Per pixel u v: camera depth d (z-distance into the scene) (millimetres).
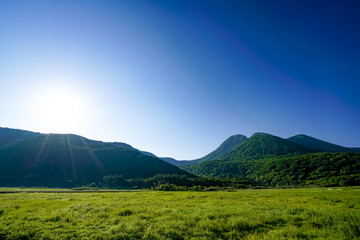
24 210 17031
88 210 17047
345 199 25375
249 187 111250
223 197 29047
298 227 11812
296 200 25078
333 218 13367
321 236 10102
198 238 10258
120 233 10766
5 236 10773
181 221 12891
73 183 134875
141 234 10742
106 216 14898
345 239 9703
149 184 129875
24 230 11516
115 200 24703
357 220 12641
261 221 12891
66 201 23359
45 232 11281
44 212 16031
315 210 15930
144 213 15578
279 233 10555
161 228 11469
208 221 12766
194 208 17953
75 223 13070
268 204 20625
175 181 126688
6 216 14656
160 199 25984
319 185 97562
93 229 11852
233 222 12430
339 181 94312
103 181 140625
